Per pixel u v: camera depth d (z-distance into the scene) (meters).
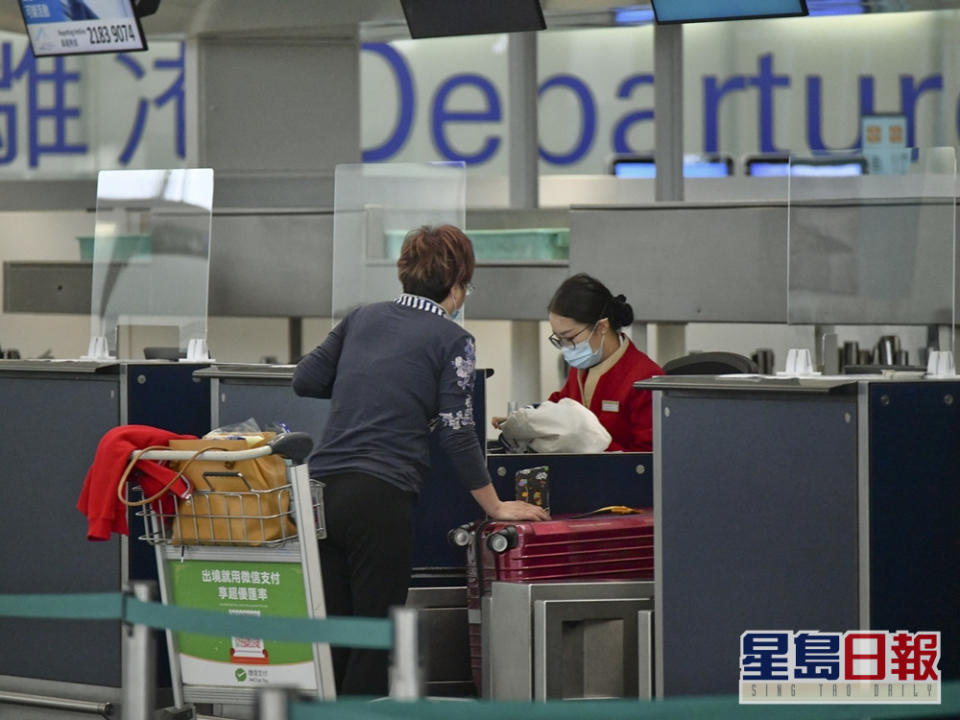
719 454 13.93
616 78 37.94
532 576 15.69
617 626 15.69
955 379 13.56
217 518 14.80
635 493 17.84
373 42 37.69
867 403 12.98
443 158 39.19
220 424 17.80
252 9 27.89
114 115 40.06
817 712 13.11
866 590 13.05
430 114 39.16
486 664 16.12
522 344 34.78
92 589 17.59
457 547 17.42
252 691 15.05
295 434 14.52
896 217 14.82
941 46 35.44
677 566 14.24
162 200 18.97
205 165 30.64
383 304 16.00
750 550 13.77
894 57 35.78
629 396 19.59
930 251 14.73
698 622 14.11
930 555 13.44
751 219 26.25
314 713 10.11
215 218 29.36
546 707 10.51
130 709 12.23
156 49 39.72
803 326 15.02
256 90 30.69
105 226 19.25
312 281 28.64
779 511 13.57
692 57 36.97
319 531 15.13
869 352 28.08
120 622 17.42
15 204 39.59
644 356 19.95
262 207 30.11
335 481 15.21
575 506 17.75
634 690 15.60
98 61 39.94
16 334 41.00
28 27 26.86
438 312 15.77
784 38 36.38
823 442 13.27
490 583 16.16
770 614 13.65
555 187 38.22
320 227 28.56
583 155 38.25
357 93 31.00
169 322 18.95
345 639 11.52
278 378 17.17
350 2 27.36
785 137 36.62
